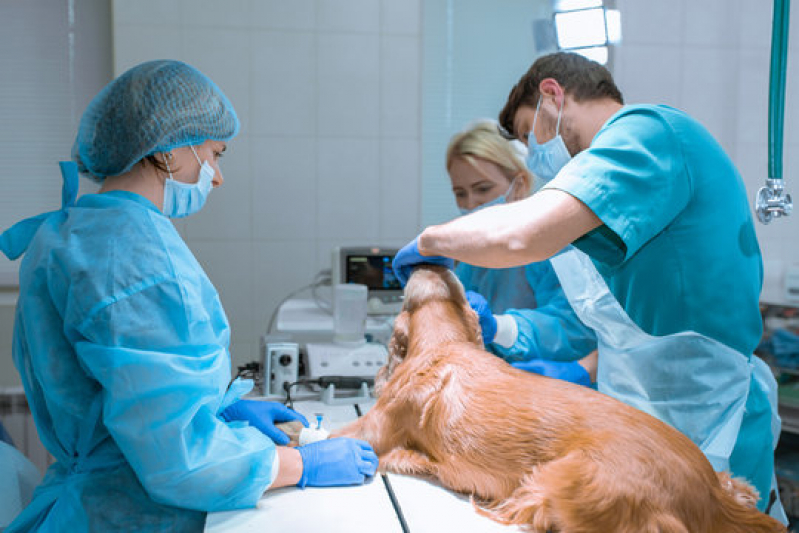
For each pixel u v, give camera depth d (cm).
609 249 104
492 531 92
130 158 110
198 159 119
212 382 101
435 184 335
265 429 129
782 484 194
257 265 325
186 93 113
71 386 102
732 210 112
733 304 113
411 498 104
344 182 328
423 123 330
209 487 100
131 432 95
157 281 99
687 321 113
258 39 313
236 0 309
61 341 102
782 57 107
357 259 253
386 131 328
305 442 123
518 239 99
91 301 96
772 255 225
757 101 250
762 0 252
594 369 159
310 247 328
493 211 106
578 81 124
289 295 318
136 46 304
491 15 327
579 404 96
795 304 209
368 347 191
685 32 275
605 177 99
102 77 315
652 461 86
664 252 112
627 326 119
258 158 319
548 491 88
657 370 117
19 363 109
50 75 310
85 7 310
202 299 109
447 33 326
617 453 87
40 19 307
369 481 112
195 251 319
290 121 320
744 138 254
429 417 107
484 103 332
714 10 266
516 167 201
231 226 321
